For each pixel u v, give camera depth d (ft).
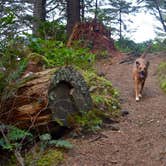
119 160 10.64
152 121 13.07
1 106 11.30
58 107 11.66
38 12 26.40
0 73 11.32
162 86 17.65
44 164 10.62
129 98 16.06
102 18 39.93
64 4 37.93
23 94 11.51
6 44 12.82
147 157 10.66
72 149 11.18
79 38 27.45
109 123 12.95
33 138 11.45
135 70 16.35
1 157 11.22
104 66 23.91
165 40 37.81
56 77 11.72
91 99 12.60
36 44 16.42
